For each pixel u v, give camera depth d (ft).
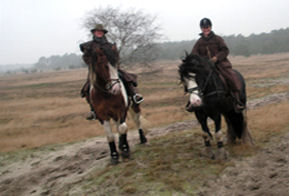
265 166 15.90
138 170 17.20
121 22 78.64
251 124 26.16
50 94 102.27
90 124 44.27
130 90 19.71
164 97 68.23
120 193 14.84
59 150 29.17
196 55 16.34
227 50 17.63
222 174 15.53
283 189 13.17
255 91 60.75
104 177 17.15
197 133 24.76
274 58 242.17
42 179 21.16
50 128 45.37
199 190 14.24
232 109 18.71
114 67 16.44
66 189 17.12
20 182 21.26
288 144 18.48
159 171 16.51
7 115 60.64
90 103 19.62
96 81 17.21
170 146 21.54
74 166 22.35
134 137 28.45
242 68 147.95
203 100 16.57
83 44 18.21
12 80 243.19
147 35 81.25
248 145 19.01
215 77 16.97
